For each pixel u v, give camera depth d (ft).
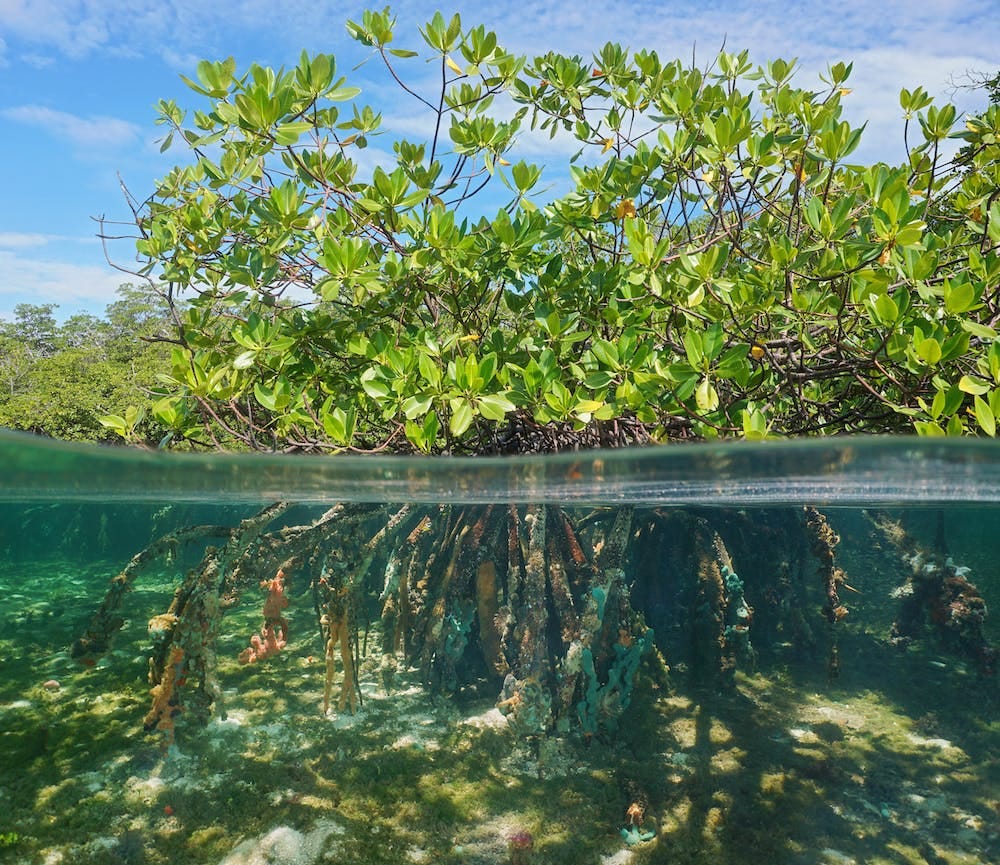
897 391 6.35
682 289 6.09
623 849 6.31
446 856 6.08
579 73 7.91
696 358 5.58
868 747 7.67
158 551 7.59
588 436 7.36
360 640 8.46
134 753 6.73
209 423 7.52
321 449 6.88
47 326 63.87
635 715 7.95
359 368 7.32
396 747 7.29
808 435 7.04
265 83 6.24
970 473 4.92
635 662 8.00
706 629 9.00
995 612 9.17
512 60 7.22
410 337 6.84
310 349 7.40
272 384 7.01
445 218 6.45
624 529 8.67
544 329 6.86
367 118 8.11
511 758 7.30
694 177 7.23
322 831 6.23
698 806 6.86
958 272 6.77
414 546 9.36
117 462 4.33
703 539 9.45
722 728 8.00
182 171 8.43
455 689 8.40
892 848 6.39
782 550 9.89
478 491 5.89
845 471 4.95
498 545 8.91
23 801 6.14
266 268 6.95
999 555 9.50
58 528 7.20
